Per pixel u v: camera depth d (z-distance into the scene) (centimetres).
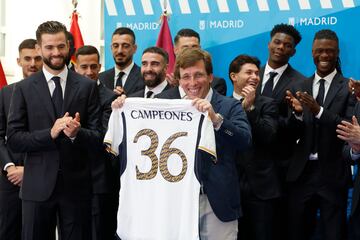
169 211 411
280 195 506
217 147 414
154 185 413
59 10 693
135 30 616
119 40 565
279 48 529
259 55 586
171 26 606
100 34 695
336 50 513
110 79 574
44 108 440
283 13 579
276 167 513
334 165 506
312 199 511
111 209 536
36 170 440
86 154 451
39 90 443
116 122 416
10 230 523
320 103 516
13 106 443
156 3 610
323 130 504
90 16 693
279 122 509
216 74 597
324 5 570
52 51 438
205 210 417
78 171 445
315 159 509
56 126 420
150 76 521
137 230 416
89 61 547
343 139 456
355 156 466
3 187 519
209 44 598
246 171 507
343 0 566
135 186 416
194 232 403
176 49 561
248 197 507
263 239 505
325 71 516
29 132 440
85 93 450
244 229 514
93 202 525
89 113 452
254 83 509
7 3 718
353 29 565
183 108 406
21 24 701
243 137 407
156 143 412
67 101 444
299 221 513
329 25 570
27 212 441
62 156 438
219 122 402
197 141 405
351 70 567
